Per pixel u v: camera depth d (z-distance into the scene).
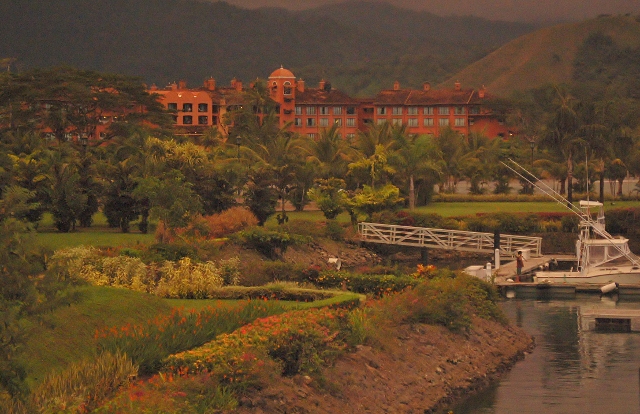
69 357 24.80
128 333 25.95
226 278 46.56
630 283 60.12
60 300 20.53
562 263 74.19
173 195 56.84
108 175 70.81
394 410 28.52
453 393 32.53
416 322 36.72
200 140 154.75
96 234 66.62
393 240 78.19
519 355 39.47
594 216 89.56
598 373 36.12
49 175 68.25
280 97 199.38
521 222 89.19
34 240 20.70
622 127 115.44
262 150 115.69
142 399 20.64
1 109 129.50
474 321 40.50
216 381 23.16
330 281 46.84
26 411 19.47
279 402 24.06
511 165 128.75
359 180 104.12
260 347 25.42
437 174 104.75
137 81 153.88
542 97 199.38
